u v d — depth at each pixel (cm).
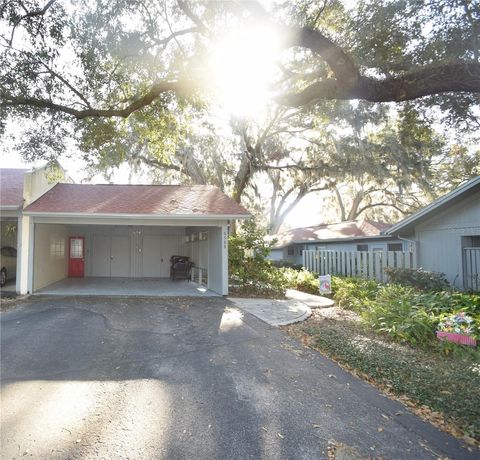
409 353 586
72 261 1717
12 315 838
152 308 944
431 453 312
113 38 709
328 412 386
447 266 1094
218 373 497
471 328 591
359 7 599
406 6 536
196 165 2127
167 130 1024
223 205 1280
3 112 741
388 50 583
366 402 412
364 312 809
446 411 384
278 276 1321
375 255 1348
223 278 1170
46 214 1111
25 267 1138
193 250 1644
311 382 471
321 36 507
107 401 404
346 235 2108
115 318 820
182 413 378
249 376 488
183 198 1350
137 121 981
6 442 318
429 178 2056
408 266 1222
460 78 438
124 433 336
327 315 925
